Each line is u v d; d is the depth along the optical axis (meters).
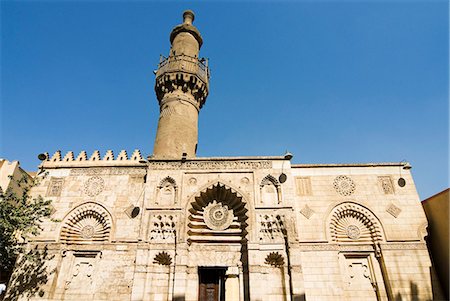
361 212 22.61
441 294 19.56
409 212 22.25
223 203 23.38
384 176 23.77
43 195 23.78
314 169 24.52
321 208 22.84
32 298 20.02
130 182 24.28
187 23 36.09
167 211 21.98
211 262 21.30
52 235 22.22
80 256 22.03
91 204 23.47
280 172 23.41
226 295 20.30
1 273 23.00
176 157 25.00
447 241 20.19
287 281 19.78
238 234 22.16
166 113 29.52
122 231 22.27
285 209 21.80
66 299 20.38
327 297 19.81
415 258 20.62
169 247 20.88
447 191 20.56
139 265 20.20
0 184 22.72
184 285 19.42
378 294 20.09
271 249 20.69
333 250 21.27
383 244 21.23
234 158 23.94
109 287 20.36
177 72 30.52
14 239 20.58
